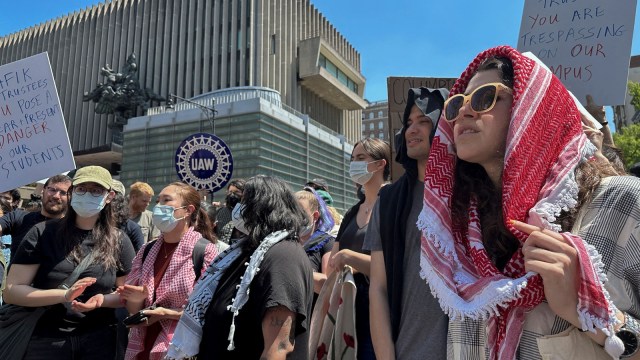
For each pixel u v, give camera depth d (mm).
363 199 3172
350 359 2121
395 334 1656
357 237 2816
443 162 1494
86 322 2840
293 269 1975
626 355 1000
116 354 3260
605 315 984
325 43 41281
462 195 1437
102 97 38312
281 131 29359
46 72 3750
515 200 1154
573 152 1211
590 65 2770
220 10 39031
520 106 1230
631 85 14062
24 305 2646
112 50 43594
